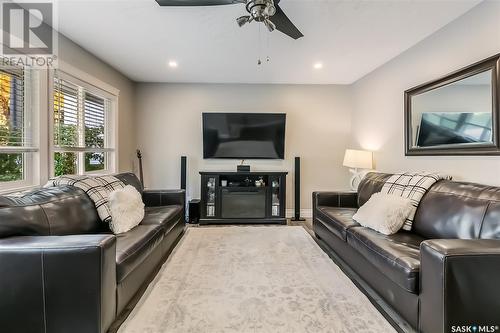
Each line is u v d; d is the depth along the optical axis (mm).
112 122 3799
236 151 4504
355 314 1703
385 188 2664
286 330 1544
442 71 2525
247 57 3322
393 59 3344
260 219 4227
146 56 3297
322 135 4676
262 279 2188
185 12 2266
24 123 2264
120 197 2334
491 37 2023
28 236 1479
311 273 2309
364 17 2340
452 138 2381
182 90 4566
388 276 1684
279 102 4633
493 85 1995
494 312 1270
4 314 1300
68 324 1312
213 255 2721
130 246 1813
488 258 1265
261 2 1682
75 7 2182
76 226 1926
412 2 2107
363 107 4160
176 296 1913
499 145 1951
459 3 2119
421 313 1442
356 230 2232
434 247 1336
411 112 2955
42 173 2375
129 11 2246
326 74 4039
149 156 4555
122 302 1646
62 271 1300
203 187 4203
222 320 1632
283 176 4289
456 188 1993
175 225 2977
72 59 2836
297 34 2180
